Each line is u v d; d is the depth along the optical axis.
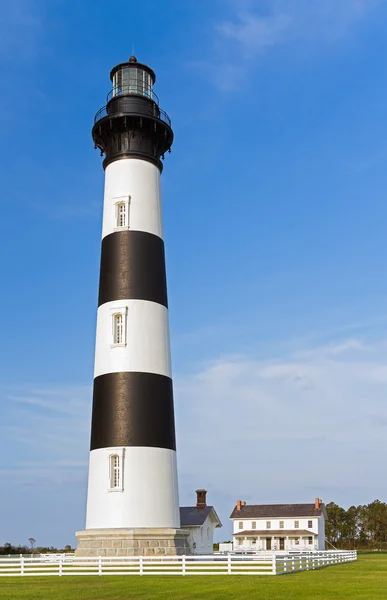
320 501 90.75
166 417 36.50
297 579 29.14
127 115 39.50
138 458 34.94
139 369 36.38
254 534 87.75
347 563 49.62
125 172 39.75
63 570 32.22
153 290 38.16
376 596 22.55
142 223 39.00
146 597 22.12
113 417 35.62
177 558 32.38
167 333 38.59
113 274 38.19
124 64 41.94
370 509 149.75
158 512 34.66
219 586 25.50
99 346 37.69
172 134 41.94
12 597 22.34
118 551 33.44
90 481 35.91
